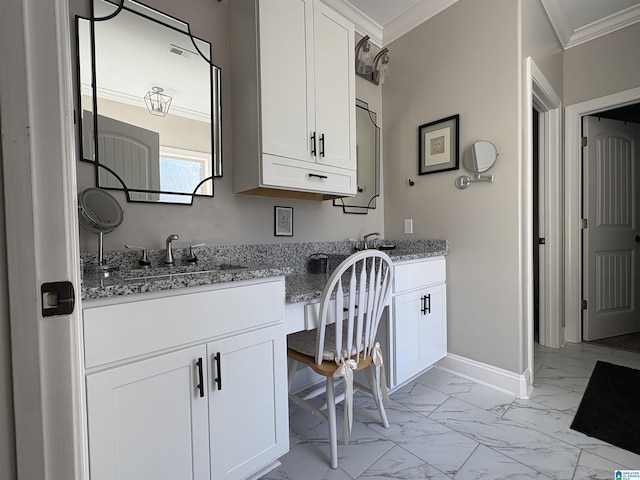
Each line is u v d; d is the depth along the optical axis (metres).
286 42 1.50
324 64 1.66
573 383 1.93
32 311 0.40
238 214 1.70
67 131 0.43
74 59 1.25
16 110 0.39
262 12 1.42
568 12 2.22
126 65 1.36
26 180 0.40
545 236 2.55
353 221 2.32
